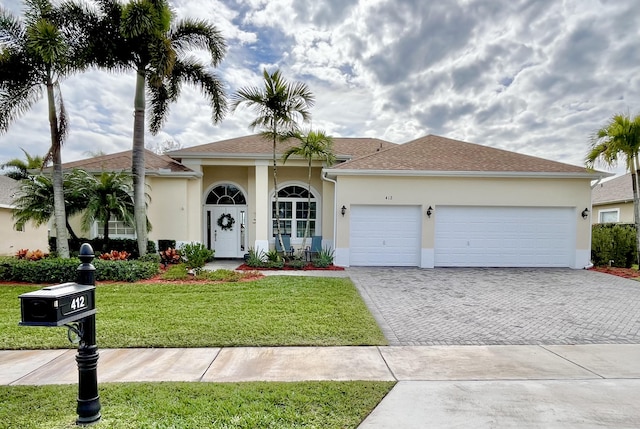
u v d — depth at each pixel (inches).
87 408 125.1
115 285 366.0
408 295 344.8
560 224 521.7
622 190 784.3
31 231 769.6
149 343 208.4
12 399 143.0
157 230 552.4
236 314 264.7
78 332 122.6
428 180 515.2
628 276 448.1
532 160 554.3
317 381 163.2
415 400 146.6
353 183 514.6
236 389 152.9
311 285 368.2
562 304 314.0
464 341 223.5
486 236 521.3
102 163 567.8
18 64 411.8
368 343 215.3
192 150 607.5
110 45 435.8
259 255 551.5
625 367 184.4
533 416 135.3
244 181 658.2
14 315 261.4
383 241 521.0
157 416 130.1
